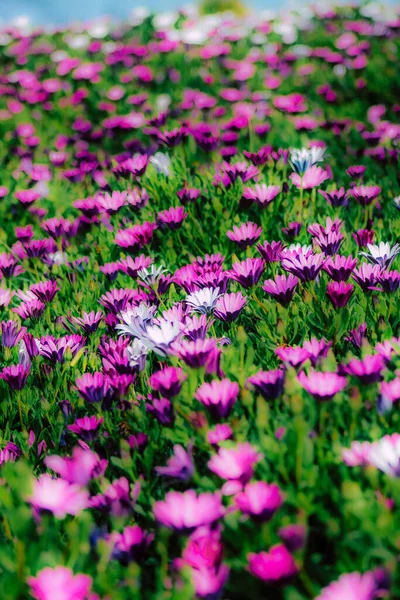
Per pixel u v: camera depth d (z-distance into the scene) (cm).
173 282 187
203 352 151
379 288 173
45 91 476
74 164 355
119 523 140
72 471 143
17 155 374
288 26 591
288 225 212
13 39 668
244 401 149
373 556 136
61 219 238
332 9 655
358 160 304
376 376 147
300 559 132
